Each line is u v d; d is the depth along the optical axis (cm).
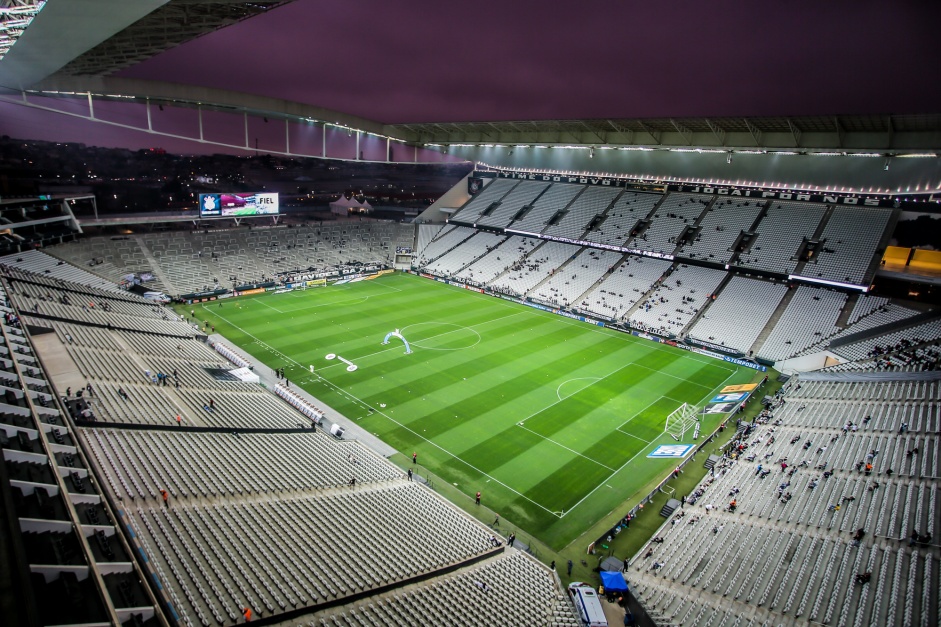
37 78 4291
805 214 7331
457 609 2250
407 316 6862
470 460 3762
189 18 2636
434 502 3206
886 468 3222
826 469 3384
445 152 10819
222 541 2314
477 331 6394
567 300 7538
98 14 2136
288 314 6750
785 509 3066
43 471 2050
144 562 1781
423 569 2483
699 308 6756
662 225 8238
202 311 6700
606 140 7950
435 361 5431
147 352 4691
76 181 11469
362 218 10881
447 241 9794
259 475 3053
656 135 7450
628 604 2552
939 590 2242
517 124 8300
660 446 4009
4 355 3275
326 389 4731
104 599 1416
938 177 6197
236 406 4062
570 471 3678
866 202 6950
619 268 7906
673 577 2670
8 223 6309
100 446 2789
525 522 3180
